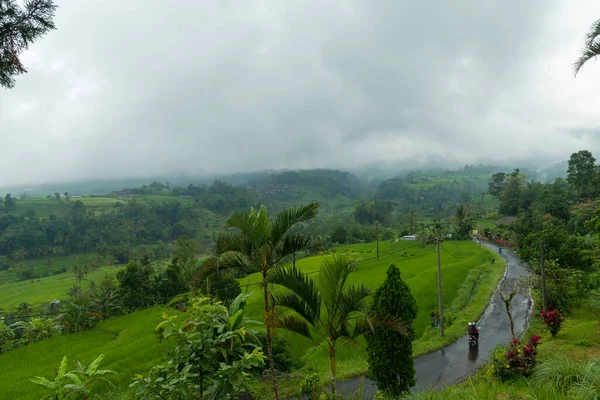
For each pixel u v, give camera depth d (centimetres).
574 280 2323
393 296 1270
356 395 1146
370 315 995
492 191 13238
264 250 978
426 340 2306
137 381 623
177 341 675
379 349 1278
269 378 1551
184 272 3688
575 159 8350
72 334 2620
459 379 1686
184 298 3141
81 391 698
